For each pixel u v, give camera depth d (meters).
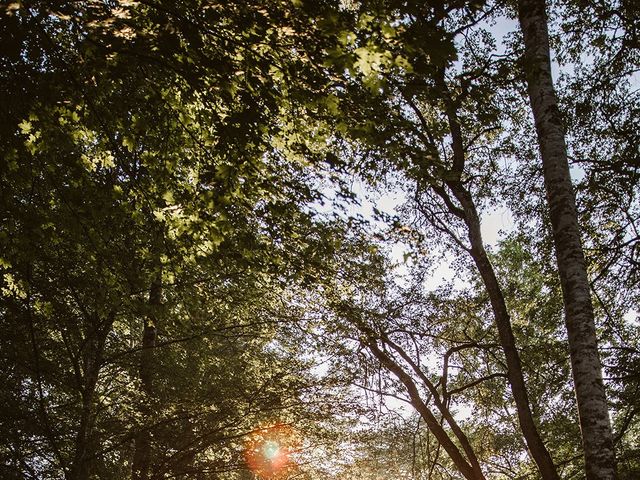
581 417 6.40
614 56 11.70
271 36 4.77
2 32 4.74
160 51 4.79
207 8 4.63
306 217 6.75
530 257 13.73
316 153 6.36
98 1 4.82
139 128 6.00
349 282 8.64
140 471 10.65
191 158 6.54
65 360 10.31
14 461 9.29
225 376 11.35
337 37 4.09
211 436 10.92
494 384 15.05
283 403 10.72
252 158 5.76
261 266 6.85
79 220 6.28
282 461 11.87
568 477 12.54
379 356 12.66
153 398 10.51
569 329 6.84
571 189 7.51
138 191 6.39
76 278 8.43
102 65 5.02
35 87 5.35
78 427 10.06
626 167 11.72
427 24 4.09
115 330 12.36
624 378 11.29
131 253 7.63
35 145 5.62
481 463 19.28
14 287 7.27
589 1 11.27
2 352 9.24
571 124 12.24
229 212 6.28
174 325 9.41
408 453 14.22
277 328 10.95
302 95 5.25
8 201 6.18
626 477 11.23
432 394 13.20
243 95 4.96
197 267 8.43
